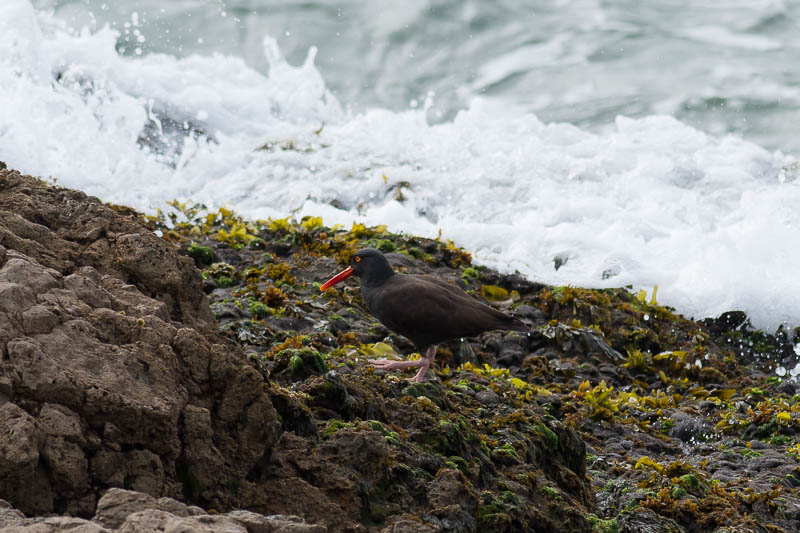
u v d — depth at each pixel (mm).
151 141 19359
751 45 27250
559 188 18391
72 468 4797
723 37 27734
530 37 28016
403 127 20672
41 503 4750
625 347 13867
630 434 10711
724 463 10117
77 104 18625
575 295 14469
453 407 8227
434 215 17859
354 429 6555
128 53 25609
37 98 18141
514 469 7344
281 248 14641
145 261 6379
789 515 8773
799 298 14930
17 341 4957
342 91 25734
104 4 27453
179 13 27891
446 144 20016
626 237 16469
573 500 7520
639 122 21312
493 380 10914
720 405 12055
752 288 15062
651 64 26531
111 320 5523
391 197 18125
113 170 18125
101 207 6875
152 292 6344
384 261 11047
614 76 26125
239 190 18438
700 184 18641
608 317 14180
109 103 19406
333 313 12094
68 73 19656
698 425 11156
